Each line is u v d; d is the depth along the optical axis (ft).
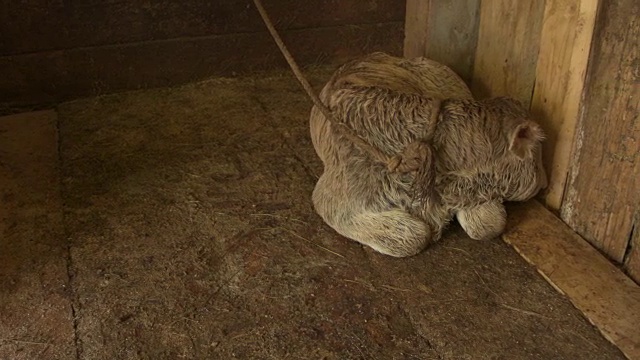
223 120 9.35
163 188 7.96
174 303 6.43
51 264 6.86
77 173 8.21
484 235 6.91
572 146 6.95
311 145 8.77
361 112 6.59
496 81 8.06
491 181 6.71
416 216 6.72
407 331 6.11
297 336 6.08
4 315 6.31
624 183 6.43
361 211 6.75
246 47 10.38
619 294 6.31
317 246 7.07
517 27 7.49
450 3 8.42
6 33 9.26
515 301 6.38
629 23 6.07
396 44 11.00
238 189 7.95
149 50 9.93
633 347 5.84
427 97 6.61
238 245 7.10
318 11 10.44
